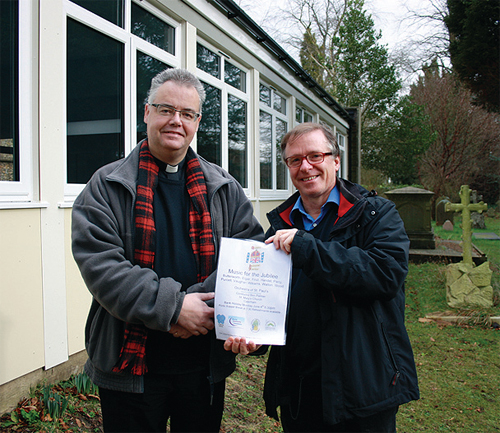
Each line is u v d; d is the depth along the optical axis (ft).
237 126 20.85
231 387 10.36
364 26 65.77
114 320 4.82
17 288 8.32
